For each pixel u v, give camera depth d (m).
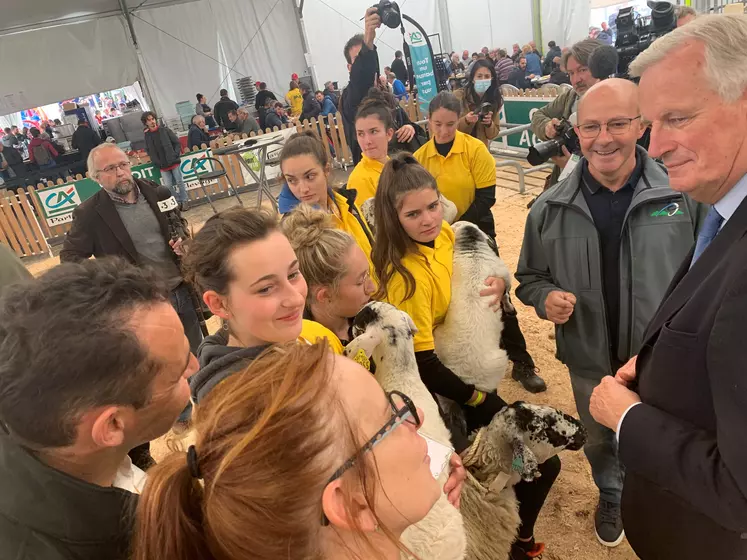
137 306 0.81
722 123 0.98
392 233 1.74
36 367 0.73
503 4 16.67
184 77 14.30
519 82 12.71
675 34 1.02
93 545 0.81
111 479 0.92
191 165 9.53
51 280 0.82
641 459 1.12
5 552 0.76
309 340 1.35
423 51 8.66
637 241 1.67
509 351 2.91
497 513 1.50
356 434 0.64
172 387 0.86
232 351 1.20
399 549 0.65
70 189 8.55
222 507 0.60
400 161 1.75
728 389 0.89
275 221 1.23
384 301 1.66
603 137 1.60
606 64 3.21
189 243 1.26
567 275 1.83
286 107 14.08
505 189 6.64
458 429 1.84
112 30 13.24
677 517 1.21
